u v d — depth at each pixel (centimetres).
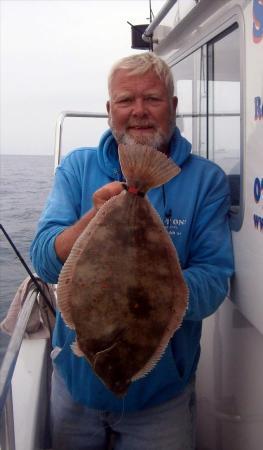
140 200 202
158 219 204
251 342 264
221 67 302
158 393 267
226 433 312
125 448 277
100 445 285
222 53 298
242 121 259
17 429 277
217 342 324
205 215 268
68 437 287
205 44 326
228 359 303
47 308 363
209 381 343
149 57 263
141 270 199
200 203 268
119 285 197
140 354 199
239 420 288
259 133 237
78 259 199
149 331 199
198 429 364
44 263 239
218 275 259
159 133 262
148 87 257
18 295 361
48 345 368
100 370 196
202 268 260
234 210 279
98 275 197
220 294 257
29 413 291
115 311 196
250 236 252
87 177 275
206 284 250
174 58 405
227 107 294
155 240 202
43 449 326
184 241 265
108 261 198
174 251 204
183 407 278
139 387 263
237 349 286
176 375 268
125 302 196
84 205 271
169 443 273
